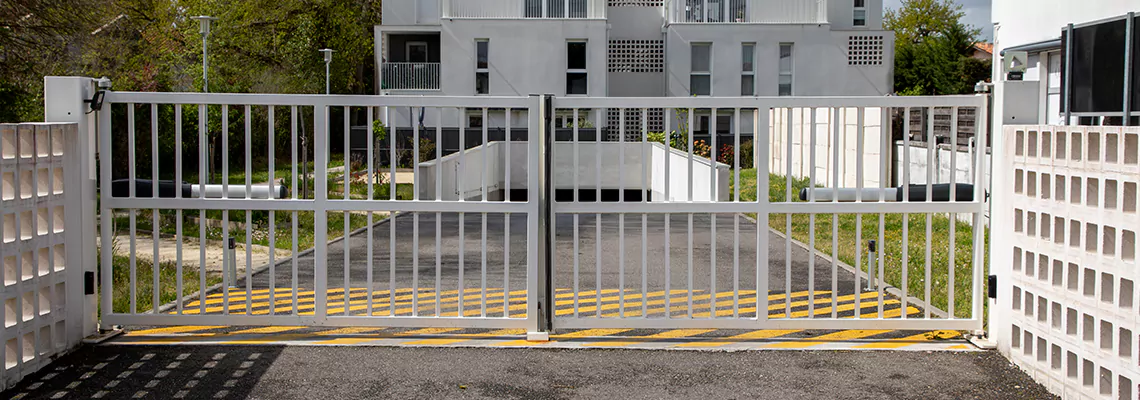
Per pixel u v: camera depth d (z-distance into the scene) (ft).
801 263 36.86
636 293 29.84
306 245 43.78
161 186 22.70
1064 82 26.25
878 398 17.75
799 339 22.16
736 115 21.38
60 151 20.04
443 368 19.60
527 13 108.17
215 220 50.72
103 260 22.02
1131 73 22.54
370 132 21.52
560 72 107.45
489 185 74.54
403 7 116.98
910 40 209.05
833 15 117.08
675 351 20.99
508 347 21.16
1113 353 15.93
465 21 106.93
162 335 22.03
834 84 111.24
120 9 64.64
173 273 33.63
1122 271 15.64
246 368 19.51
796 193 64.23
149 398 17.49
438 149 21.47
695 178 63.46
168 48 95.30
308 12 137.80
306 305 27.86
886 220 50.44
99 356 20.27
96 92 21.24
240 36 122.42
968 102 21.52
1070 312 17.46
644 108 21.24
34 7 47.52
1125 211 15.53
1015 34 50.19
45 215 19.36
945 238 43.09
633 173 74.90
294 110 21.56
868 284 30.19
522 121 108.58
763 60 110.63
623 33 114.01
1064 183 17.63
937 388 18.37
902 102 21.38
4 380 17.71
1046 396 17.85
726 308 27.09
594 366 19.79
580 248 43.11
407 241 46.19
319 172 21.56
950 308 22.12
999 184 21.09
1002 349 20.70
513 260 39.01
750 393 18.03
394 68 113.29
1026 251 19.42
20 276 18.21
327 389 18.15
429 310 26.63
